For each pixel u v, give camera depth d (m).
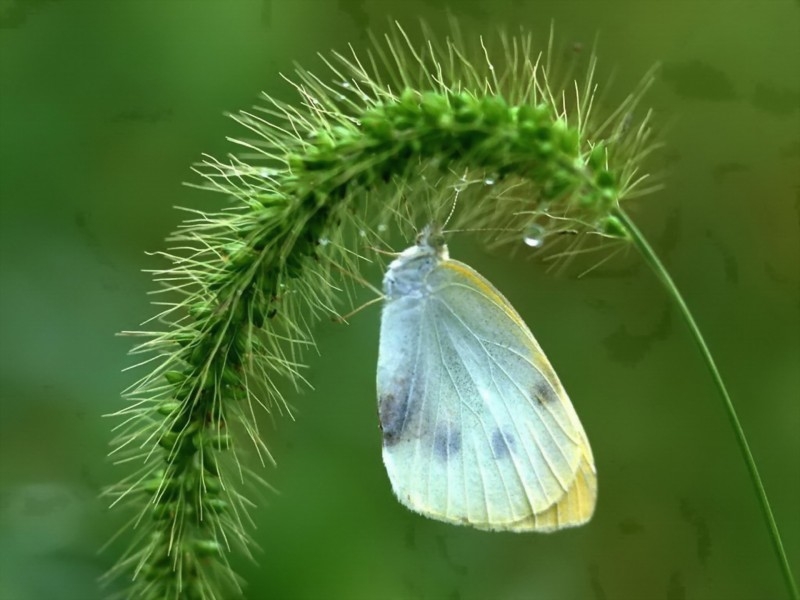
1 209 0.24
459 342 0.22
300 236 0.20
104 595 0.22
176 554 0.20
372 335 0.24
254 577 0.23
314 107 0.20
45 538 0.22
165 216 0.24
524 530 0.22
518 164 0.20
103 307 0.24
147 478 0.21
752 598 0.24
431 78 0.20
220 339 0.20
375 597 0.23
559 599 0.24
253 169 0.20
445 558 0.24
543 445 0.21
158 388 0.20
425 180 0.20
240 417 0.20
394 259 0.21
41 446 0.23
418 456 0.22
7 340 0.23
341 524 0.23
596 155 0.20
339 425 0.24
